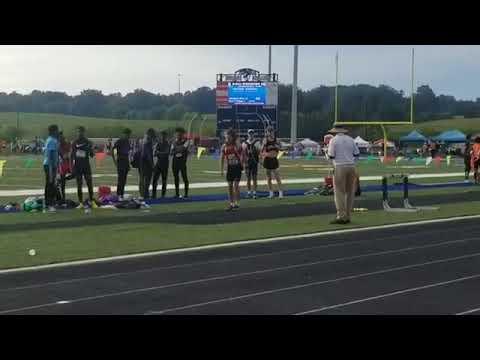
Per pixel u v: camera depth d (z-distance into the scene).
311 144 70.69
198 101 149.38
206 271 9.29
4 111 150.12
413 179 30.00
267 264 9.80
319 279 8.74
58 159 16.64
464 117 122.31
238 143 17.17
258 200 19.45
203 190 22.53
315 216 15.62
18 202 17.97
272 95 67.25
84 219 14.84
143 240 11.95
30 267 9.52
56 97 162.75
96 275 9.02
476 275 8.98
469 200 19.92
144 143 18.81
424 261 10.02
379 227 13.77
